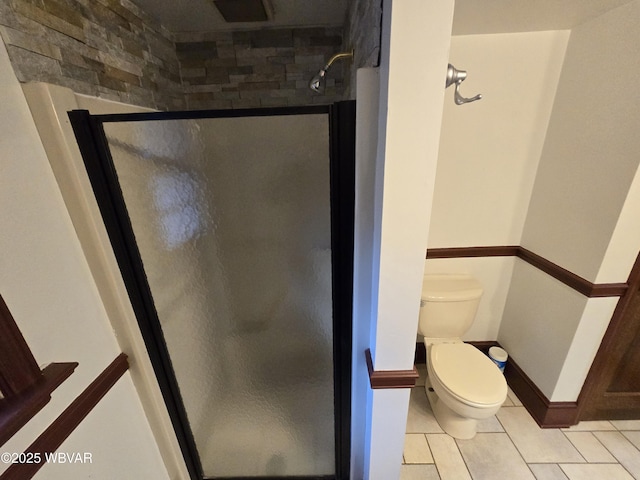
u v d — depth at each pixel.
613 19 1.13
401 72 0.63
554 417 1.52
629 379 1.43
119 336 0.94
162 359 1.04
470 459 1.42
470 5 1.13
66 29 0.78
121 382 0.94
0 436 0.54
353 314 1.00
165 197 0.86
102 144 0.78
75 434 0.75
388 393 0.96
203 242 0.92
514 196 1.67
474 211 1.72
